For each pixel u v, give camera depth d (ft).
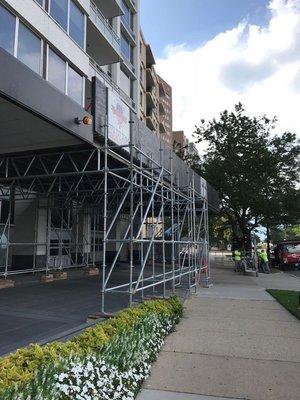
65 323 26.32
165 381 17.43
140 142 39.27
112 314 27.71
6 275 49.55
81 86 55.98
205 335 25.50
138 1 134.51
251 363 19.94
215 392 16.26
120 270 73.87
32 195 59.06
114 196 63.52
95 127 32.94
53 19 48.85
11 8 40.93
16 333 23.24
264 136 113.60
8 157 40.65
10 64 25.50
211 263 125.39
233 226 121.60
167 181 47.16
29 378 11.51
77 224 70.49
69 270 64.44
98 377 13.73
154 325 22.48
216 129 116.78
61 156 38.37
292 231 254.06
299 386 16.94
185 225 84.74
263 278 71.20
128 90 124.77
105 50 83.10
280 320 30.55
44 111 28.43
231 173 112.68
